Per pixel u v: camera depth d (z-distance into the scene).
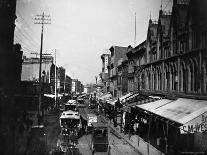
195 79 24.33
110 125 39.94
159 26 33.78
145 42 39.94
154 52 36.00
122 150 23.42
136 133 32.50
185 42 26.31
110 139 29.05
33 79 65.25
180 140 20.52
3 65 24.55
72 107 48.28
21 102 29.75
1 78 23.84
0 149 16.73
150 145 25.91
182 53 26.31
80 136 28.58
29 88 43.09
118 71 60.16
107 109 52.28
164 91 31.02
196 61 23.83
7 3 24.56
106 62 94.69
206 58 22.17
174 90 28.61
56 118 41.34
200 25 22.95
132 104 34.75
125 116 37.38
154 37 36.97
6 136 18.42
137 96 38.94
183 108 22.19
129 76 48.44
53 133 27.27
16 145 18.62
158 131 26.23
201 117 18.45
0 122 19.50
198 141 19.28
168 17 33.56
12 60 27.06
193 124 18.25
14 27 26.91
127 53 49.06
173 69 28.95
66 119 28.70
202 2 22.69
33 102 41.91
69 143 22.00
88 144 25.03
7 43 25.44
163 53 32.12
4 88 23.67
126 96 44.59
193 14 24.45
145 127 30.17
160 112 23.92
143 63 41.16
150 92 35.81
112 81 69.88
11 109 22.56
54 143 22.67
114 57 69.06
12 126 20.70
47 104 53.59
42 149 19.42
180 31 27.23
